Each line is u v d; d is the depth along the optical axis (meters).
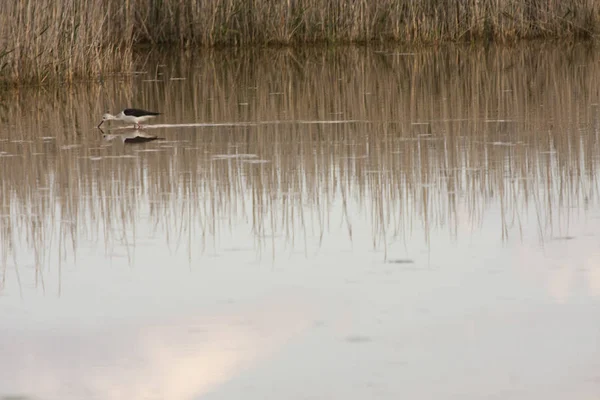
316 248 17.92
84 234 19.00
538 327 13.92
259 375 12.65
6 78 41.50
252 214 20.09
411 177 22.86
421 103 35.22
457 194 21.22
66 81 43.19
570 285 15.56
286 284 15.98
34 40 41.75
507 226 18.88
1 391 12.35
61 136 30.02
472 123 30.34
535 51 51.28
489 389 12.09
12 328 14.39
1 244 18.45
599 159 24.09
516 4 55.59
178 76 45.97
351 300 15.17
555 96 35.88
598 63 45.50
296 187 22.25
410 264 16.88
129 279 16.45
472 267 16.59
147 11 56.72
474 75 43.25
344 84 41.50
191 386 12.37
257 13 56.66
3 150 27.61
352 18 57.19
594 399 11.75
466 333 13.78
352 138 28.23
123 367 12.96
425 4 56.62
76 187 22.64
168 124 32.03
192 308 14.96
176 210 20.53
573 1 55.44
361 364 12.88
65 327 14.38
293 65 49.06
